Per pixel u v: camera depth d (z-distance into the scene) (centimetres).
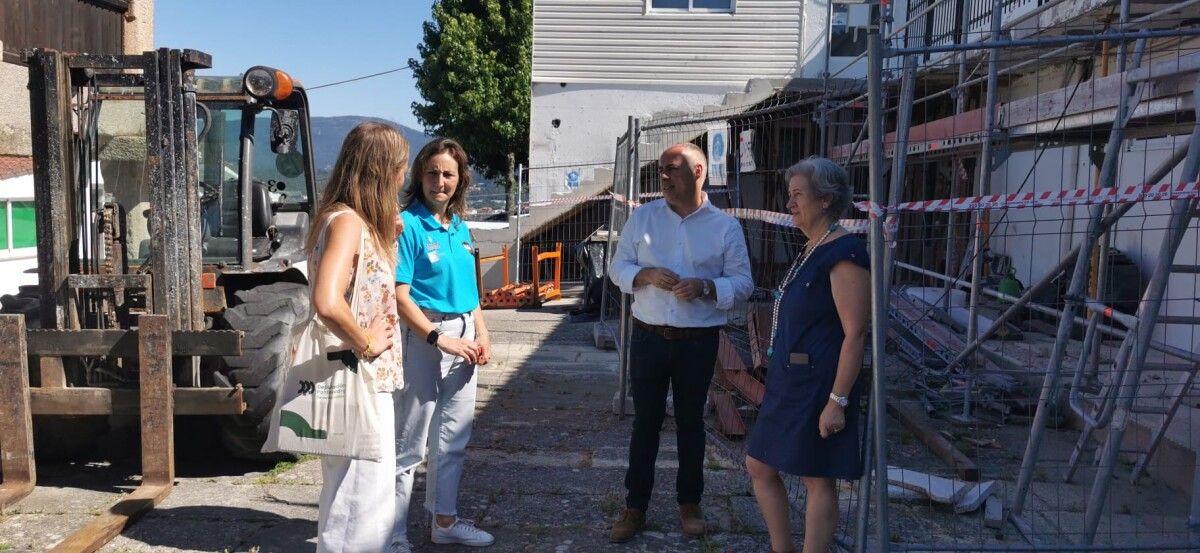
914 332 711
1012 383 599
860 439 328
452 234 377
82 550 375
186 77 457
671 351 395
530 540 408
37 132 452
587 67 1506
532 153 1528
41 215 455
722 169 734
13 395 452
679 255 402
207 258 541
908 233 932
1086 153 783
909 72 441
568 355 888
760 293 664
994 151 616
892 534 406
